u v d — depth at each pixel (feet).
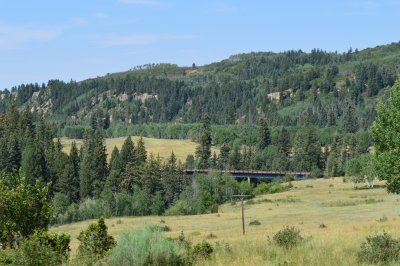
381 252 63.67
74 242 215.10
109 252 72.28
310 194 443.73
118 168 572.10
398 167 104.68
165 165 567.18
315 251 72.95
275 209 359.66
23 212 105.60
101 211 451.12
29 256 71.00
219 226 276.41
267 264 63.87
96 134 655.76
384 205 314.35
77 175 574.97
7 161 536.01
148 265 61.46
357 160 461.78
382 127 109.50
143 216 447.42
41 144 641.40
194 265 66.95
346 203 348.18
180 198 497.46
